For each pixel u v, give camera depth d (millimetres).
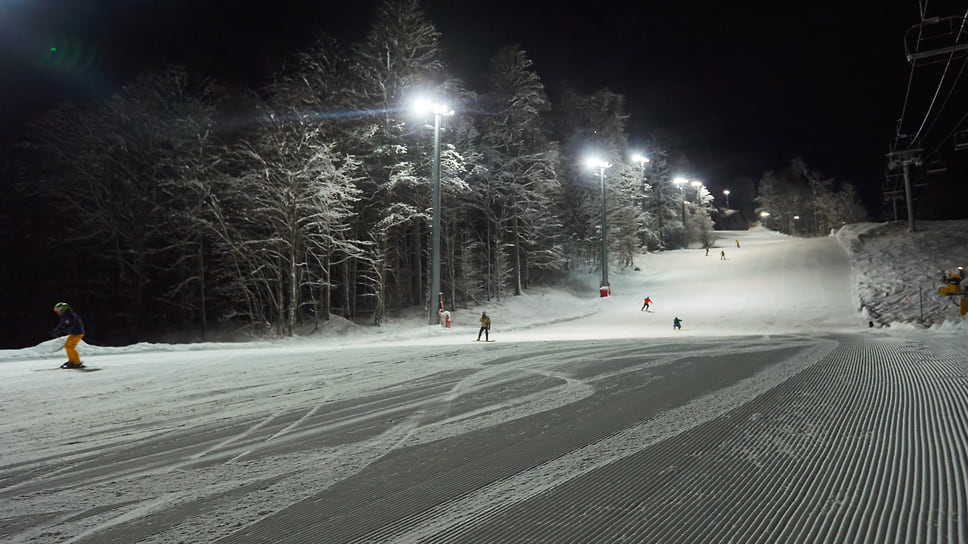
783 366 9773
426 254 43938
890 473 3965
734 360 10875
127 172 32938
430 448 5074
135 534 3332
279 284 30094
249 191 30656
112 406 7516
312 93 30281
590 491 3838
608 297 46406
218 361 12758
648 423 5742
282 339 27109
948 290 27781
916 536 2949
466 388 8289
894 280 38344
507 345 16078
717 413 6078
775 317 34844
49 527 3473
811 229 134625
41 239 34969
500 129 46156
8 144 34469
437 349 14695
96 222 33000
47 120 31203
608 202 59844
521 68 46000
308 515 3564
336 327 29766
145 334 35281
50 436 5895
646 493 3760
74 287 36062
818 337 19125
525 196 47281
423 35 35094
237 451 5168
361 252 33125
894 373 8602
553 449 4910
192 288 35062
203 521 3508
